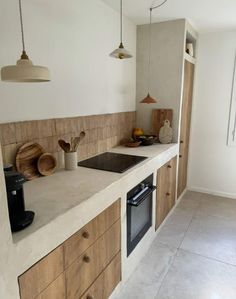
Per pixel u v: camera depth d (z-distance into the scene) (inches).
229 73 128.4
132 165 77.4
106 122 97.3
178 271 79.0
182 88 114.5
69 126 76.3
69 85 75.0
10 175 39.6
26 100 61.0
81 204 48.7
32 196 51.8
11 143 57.8
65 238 45.0
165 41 111.8
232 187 138.9
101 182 61.2
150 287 72.3
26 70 39.1
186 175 146.1
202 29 123.1
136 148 104.8
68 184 59.5
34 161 64.0
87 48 81.4
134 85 121.0
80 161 82.9
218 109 134.4
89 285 54.5
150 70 117.8
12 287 34.7
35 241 38.0
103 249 59.1
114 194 61.7
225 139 135.7
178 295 69.4
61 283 45.2
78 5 75.1
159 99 118.4
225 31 125.4
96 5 83.9
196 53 132.9
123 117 111.3
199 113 139.5
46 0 63.3
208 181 144.7
